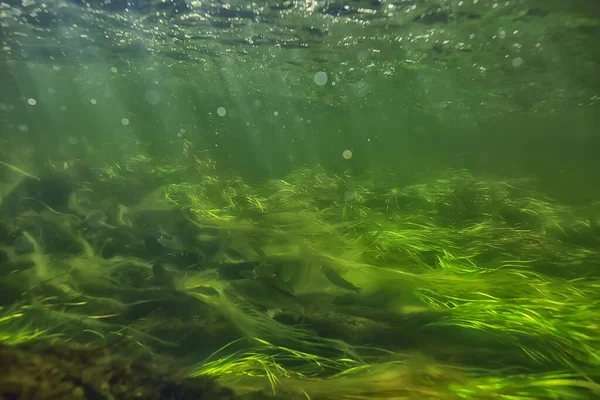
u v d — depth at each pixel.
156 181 7.97
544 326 2.76
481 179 12.53
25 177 5.98
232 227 5.52
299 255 4.51
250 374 2.25
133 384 1.71
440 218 6.85
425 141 63.12
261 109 35.91
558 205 8.26
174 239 4.74
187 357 2.52
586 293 3.44
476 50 11.70
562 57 11.99
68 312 2.99
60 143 13.70
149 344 2.64
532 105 21.97
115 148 14.47
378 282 3.89
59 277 3.52
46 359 1.67
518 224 6.43
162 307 3.17
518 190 10.12
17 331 2.56
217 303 3.24
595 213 7.29
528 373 2.41
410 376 2.25
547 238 5.41
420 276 3.87
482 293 3.39
